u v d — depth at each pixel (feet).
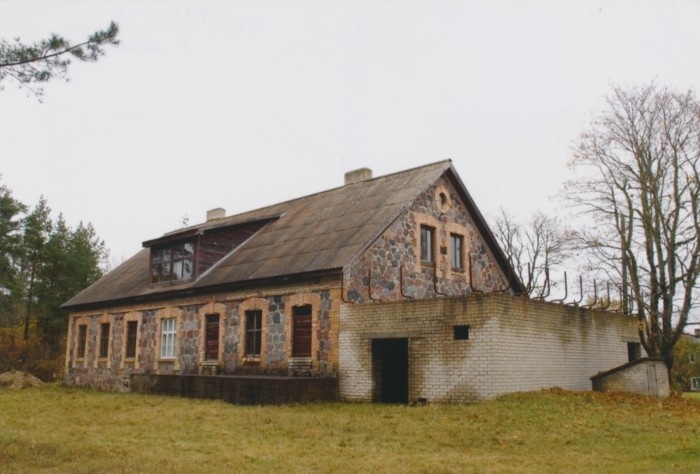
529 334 55.93
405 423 43.70
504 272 84.89
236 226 84.38
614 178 75.82
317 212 81.87
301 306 66.08
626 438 38.04
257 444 37.40
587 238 79.25
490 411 45.98
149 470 29.30
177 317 81.25
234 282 71.92
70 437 39.86
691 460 32.19
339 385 60.75
